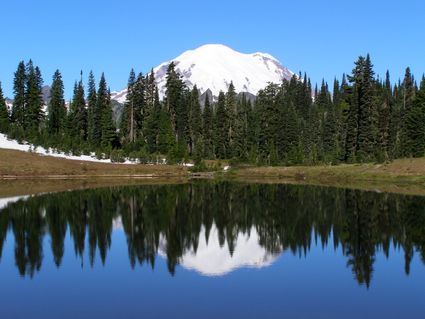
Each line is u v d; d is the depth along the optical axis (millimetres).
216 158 123750
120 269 23031
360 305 17672
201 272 22500
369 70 104250
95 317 16297
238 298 18469
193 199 54562
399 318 16328
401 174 81938
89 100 130500
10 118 120312
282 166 107750
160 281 20906
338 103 156250
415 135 92625
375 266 23734
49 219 38719
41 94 123062
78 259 25062
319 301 18094
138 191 63656
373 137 99750
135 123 123875
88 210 44219
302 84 181750
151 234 32875
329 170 94625
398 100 138375
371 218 39656
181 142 118125
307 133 123938
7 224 36156
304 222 38375
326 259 25312
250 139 122062
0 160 89062
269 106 122688
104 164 99938
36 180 80562
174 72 129875
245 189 68000
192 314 16594
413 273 22312
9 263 24125
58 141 102500
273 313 16719
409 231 33594
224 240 30906
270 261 24969
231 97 133500
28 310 17016
